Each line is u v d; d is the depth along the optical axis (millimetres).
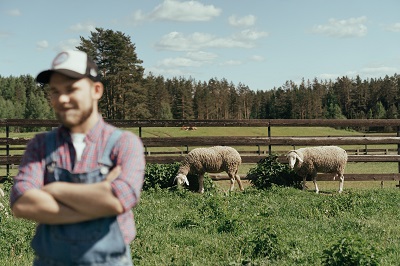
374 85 146750
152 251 8414
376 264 7020
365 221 11516
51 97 2861
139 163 2832
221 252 8375
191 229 10742
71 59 2777
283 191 17047
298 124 20922
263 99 156875
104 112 79250
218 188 19203
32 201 2664
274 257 8062
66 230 2766
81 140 2875
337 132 100188
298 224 11375
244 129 96812
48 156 2883
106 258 2781
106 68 79000
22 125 20234
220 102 148625
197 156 18453
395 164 37719
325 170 18891
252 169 19672
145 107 84625
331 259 7219
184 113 131625
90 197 2625
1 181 19703
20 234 9297
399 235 9984
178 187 17438
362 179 20172
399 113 134750
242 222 10633
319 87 160125
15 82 158250
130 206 2709
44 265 2865
